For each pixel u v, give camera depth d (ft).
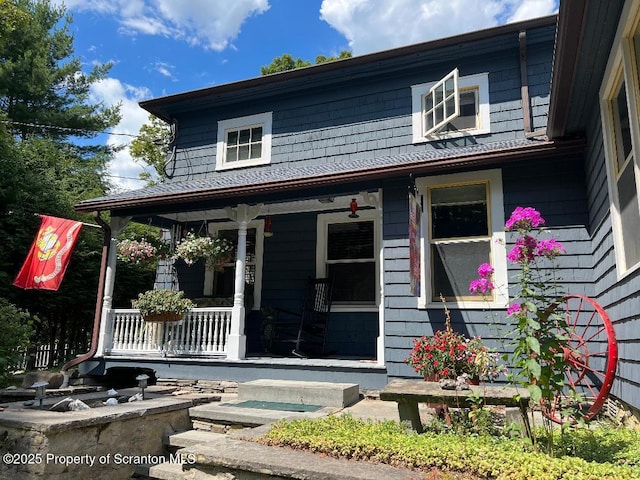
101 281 25.20
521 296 10.34
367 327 25.23
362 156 26.20
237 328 22.39
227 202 23.82
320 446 9.71
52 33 60.18
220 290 29.30
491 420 11.90
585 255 17.43
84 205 25.36
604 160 14.35
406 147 25.22
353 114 27.04
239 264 23.03
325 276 26.76
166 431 13.97
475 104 24.26
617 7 10.88
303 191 22.34
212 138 30.78
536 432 10.44
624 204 12.55
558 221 18.06
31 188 38.88
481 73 24.20
